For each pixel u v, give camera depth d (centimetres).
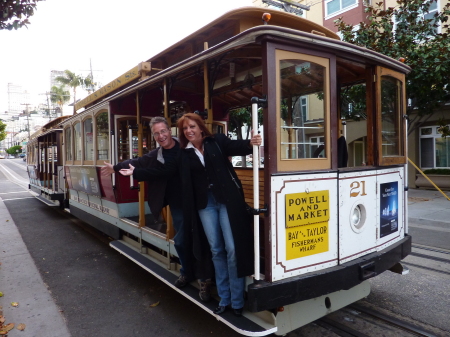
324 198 286
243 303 282
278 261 259
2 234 784
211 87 352
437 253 552
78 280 493
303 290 265
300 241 271
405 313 362
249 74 429
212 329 348
